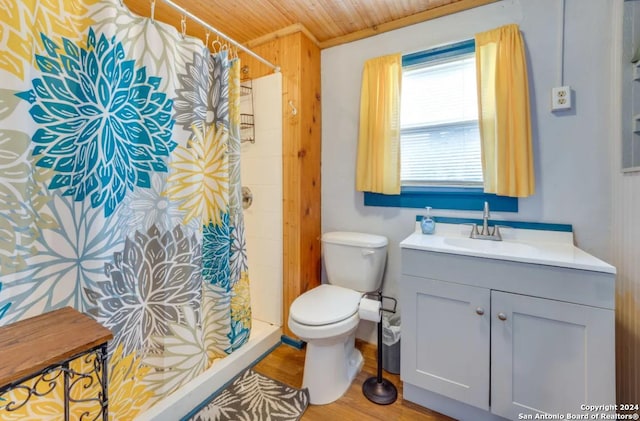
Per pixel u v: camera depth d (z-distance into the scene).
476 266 1.26
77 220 1.08
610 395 1.04
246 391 1.54
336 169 2.13
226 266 1.67
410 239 1.56
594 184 1.41
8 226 0.96
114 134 1.14
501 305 1.21
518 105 1.46
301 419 1.38
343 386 1.55
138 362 1.27
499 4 1.58
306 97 1.99
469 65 1.70
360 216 2.05
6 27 0.93
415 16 1.77
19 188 0.97
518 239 1.56
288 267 2.03
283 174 2.01
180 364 1.42
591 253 1.42
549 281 1.12
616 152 1.33
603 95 1.38
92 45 1.09
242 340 1.79
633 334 1.19
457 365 1.31
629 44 1.25
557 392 1.12
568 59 1.44
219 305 1.67
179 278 1.41
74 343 0.66
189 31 2.00
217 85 1.62
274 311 2.09
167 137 1.33
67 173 1.07
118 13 1.14
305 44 1.97
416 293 1.40
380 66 1.84
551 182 1.50
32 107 0.99
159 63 1.30
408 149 1.90
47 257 1.03
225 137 1.64
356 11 1.75
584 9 1.41
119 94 1.16
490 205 1.64
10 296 0.96
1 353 0.61
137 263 1.27
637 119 1.21
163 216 1.35
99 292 1.10
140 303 1.28
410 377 1.42
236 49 2.11
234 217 1.74
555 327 1.12
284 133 1.99
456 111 1.75
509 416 1.21
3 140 0.94
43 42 1.00
